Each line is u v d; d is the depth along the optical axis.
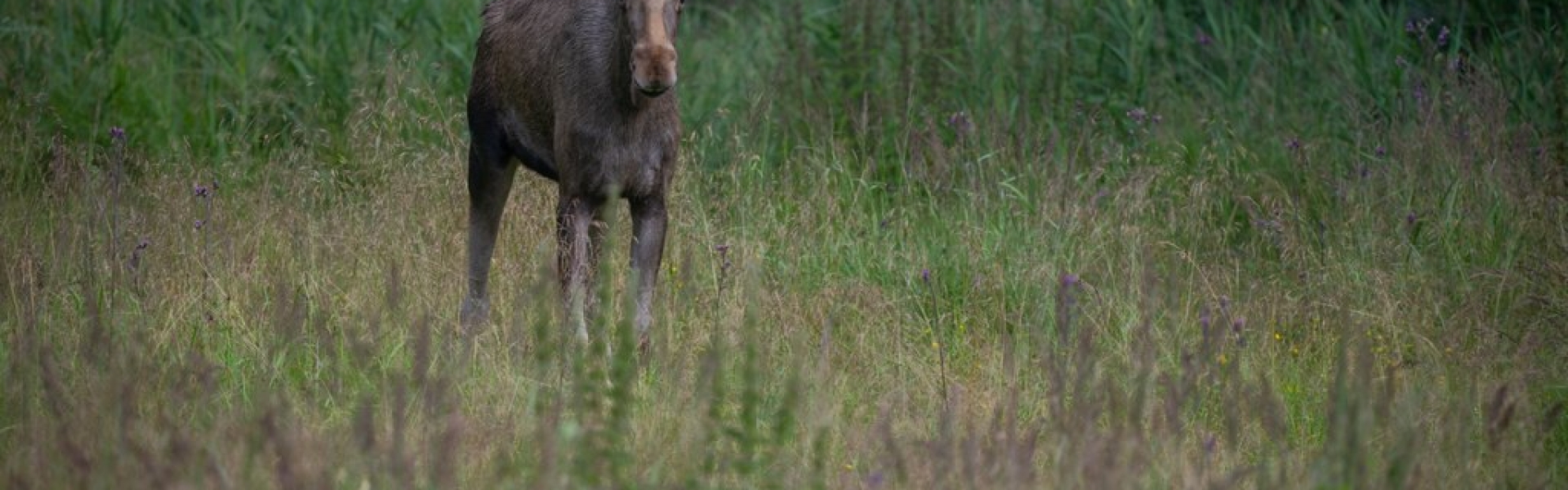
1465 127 15.46
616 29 11.80
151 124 17.05
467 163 15.04
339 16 17.97
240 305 12.14
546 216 14.30
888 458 9.27
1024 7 18.67
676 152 12.48
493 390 10.52
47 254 13.18
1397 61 16.70
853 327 12.41
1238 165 15.74
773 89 17.28
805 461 9.46
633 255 12.30
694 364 11.33
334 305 12.22
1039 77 17.64
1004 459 8.82
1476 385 10.95
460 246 13.73
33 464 8.62
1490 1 18.23
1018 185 15.41
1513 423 10.07
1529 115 16.19
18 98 16.34
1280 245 13.90
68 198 13.95
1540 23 18.09
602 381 10.24
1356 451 8.62
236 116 16.70
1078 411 9.40
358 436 8.50
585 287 12.06
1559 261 13.02
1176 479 9.14
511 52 13.02
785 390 10.85
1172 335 12.07
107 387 9.18
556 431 8.88
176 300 12.04
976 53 17.86
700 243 13.85
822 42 18.06
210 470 8.17
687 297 12.23
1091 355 10.80
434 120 16.02
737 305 12.40
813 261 13.82
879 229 14.58
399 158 14.91
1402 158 15.29
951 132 16.77
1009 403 10.75
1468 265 13.53
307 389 10.48
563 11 12.49
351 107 16.84
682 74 18.22
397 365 11.19
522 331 11.23
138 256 12.27
